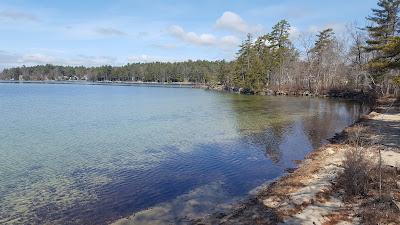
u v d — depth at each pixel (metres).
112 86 153.50
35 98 71.62
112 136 27.77
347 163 14.12
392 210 10.93
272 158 21.02
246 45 103.94
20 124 34.00
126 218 12.73
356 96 70.31
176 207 13.66
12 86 146.88
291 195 13.52
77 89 119.75
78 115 41.56
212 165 19.52
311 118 39.34
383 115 35.75
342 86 79.00
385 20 58.00
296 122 36.03
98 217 12.89
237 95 85.88
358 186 12.87
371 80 63.22
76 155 21.61
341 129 31.67
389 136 24.22
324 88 82.31
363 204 11.70
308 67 92.19
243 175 17.70
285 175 17.42
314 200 12.59
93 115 41.62
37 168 18.80
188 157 21.23
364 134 24.92
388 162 17.05
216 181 16.77
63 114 42.56
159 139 26.58
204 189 15.66
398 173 14.56
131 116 40.72
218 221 11.88
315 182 14.84
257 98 73.75
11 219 12.74
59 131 30.05
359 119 34.62
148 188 15.83
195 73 177.75
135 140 26.20
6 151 22.47
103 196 14.88
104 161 20.25
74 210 13.50
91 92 98.62
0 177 17.25
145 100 67.00
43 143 24.97
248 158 21.02
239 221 11.41
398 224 10.03
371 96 60.31
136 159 20.72
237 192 15.23
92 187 15.95
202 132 29.72
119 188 15.83
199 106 53.84
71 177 17.34
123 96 80.19
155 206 13.80
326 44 91.81
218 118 38.88
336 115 42.31
